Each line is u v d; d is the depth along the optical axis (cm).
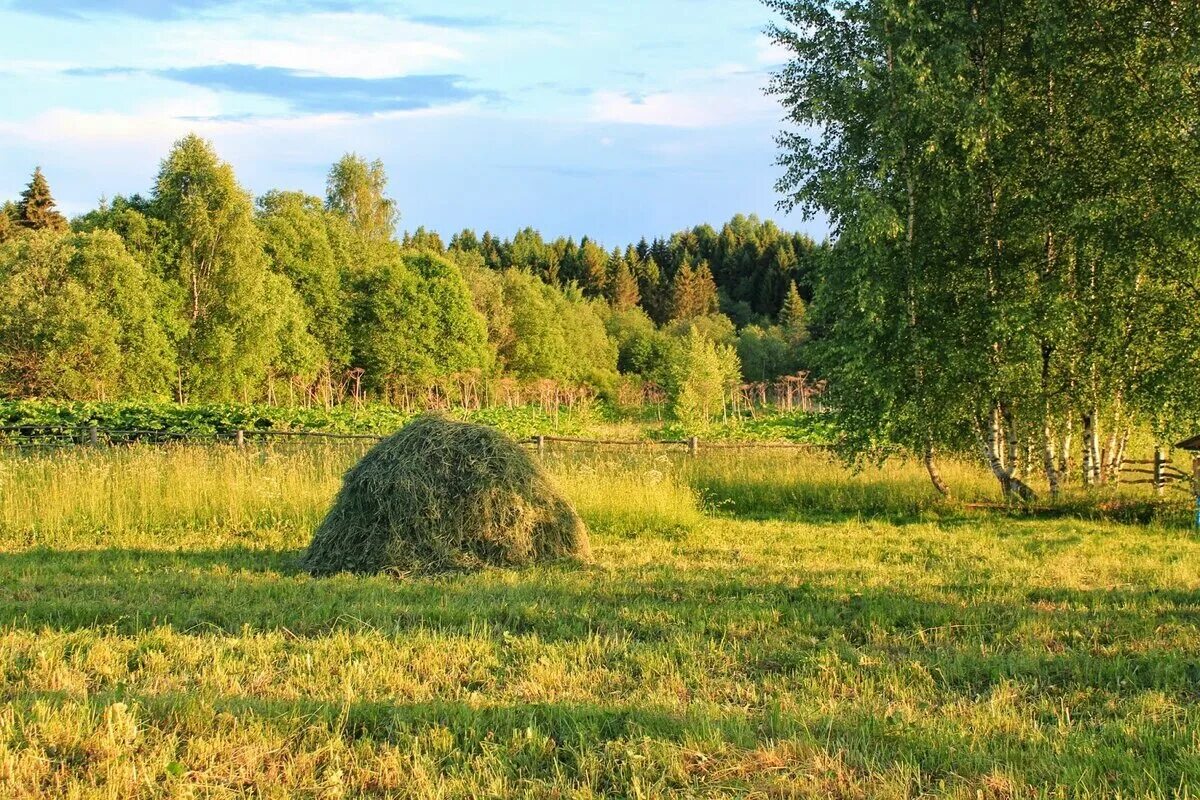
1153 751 427
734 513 1457
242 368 4031
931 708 505
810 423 2920
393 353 5047
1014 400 1452
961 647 618
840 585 833
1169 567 933
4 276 3612
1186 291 1349
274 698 503
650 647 616
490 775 406
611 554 1024
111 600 752
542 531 970
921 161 1392
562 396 5850
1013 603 754
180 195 4003
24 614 689
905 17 1352
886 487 1537
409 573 887
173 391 3944
